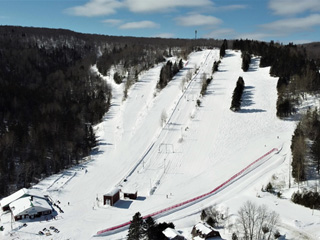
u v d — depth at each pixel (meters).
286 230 65.50
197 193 88.38
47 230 73.12
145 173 103.25
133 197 88.69
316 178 86.00
